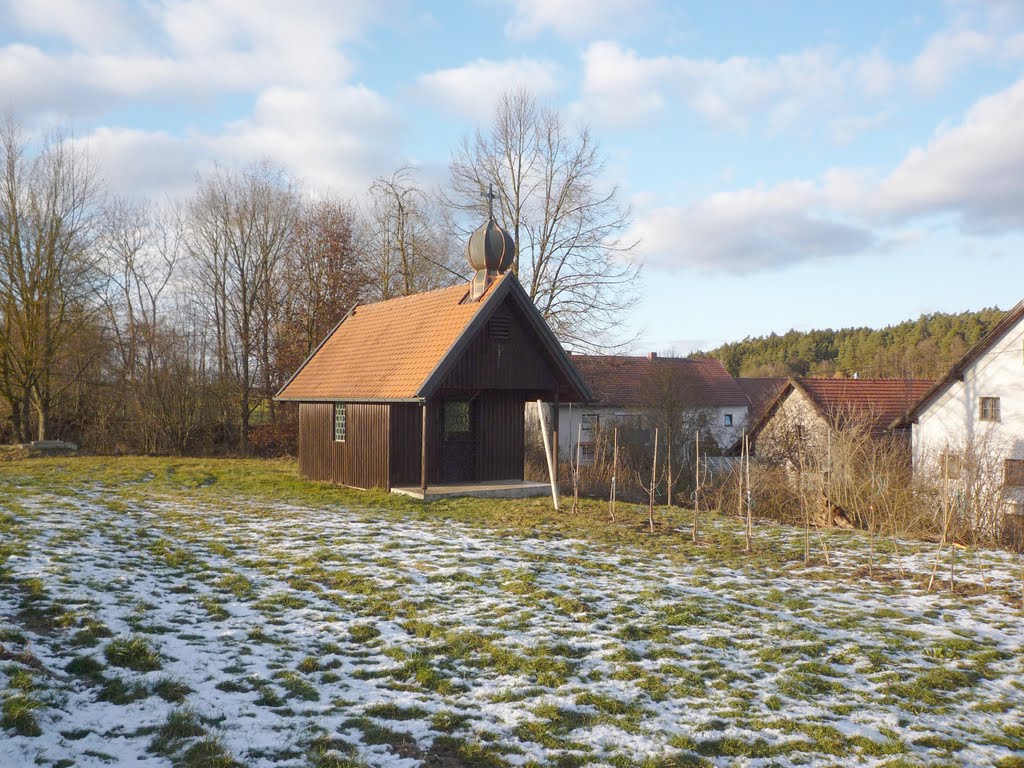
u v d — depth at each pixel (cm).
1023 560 1272
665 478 2916
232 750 521
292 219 4041
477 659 732
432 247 3891
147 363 3619
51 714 536
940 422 3194
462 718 605
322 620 837
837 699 677
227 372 3931
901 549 1412
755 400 5222
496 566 1109
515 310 1905
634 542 1373
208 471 2514
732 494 2441
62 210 3231
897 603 1013
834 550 1380
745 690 687
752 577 1129
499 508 1720
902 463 2191
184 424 3644
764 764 553
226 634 766
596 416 4212
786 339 9425
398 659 726
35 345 3162
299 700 621
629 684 688
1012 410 2978
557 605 916
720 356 9825
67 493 1736
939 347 7081
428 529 1422
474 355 1845
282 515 1528
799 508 2345
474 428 2080
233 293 4031
